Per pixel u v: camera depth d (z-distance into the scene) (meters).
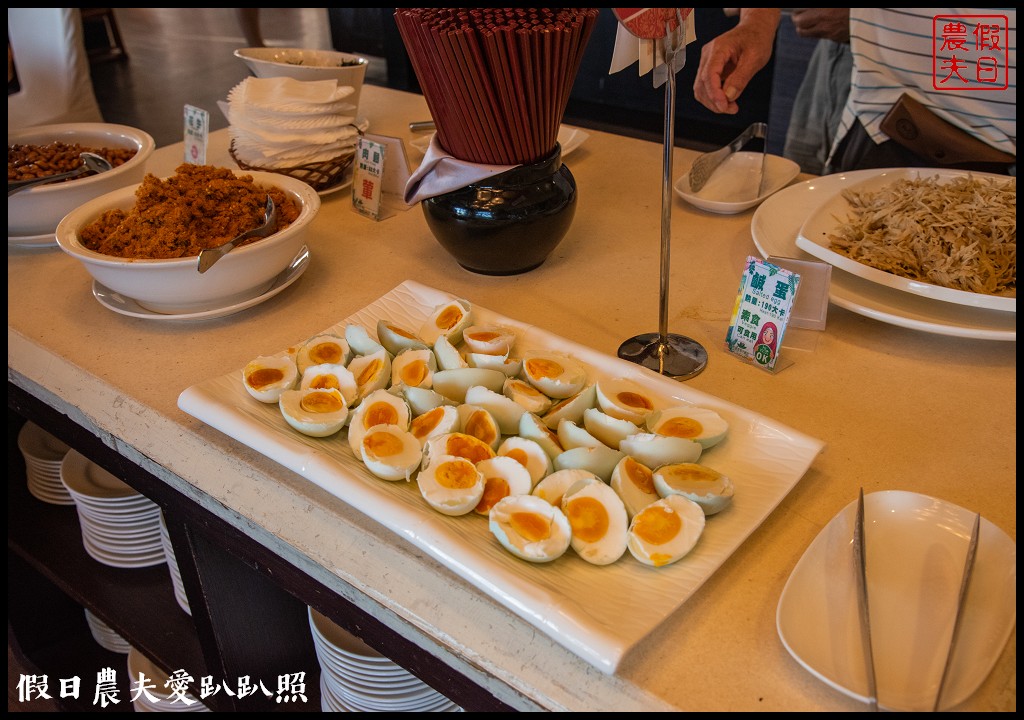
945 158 1.72
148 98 5.05
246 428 0.84
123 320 1.13
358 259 1.28
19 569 1.64
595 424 0.82
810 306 1.00
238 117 1.41
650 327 1.07
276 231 1.14
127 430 0.96
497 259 1.17
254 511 0.84
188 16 6.83
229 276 1.06
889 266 1.04
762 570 0.72
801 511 0.78
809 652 0.62
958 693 0.58
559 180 1.15
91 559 1.51
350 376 0.90
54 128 1.47
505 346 0.94
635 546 0.69
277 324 1.11
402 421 0.83
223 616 1.14
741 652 0.65
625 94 4.21
